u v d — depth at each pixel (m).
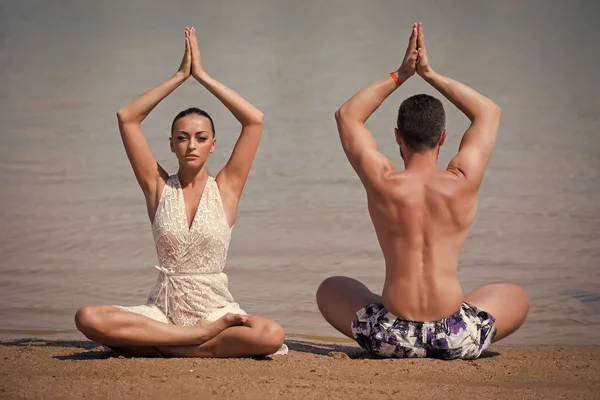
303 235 16.69
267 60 38.34
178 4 63.47
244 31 48.53
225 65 37.06
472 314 10.34
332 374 9.48
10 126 26.83
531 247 15.88
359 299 10.81
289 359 10.21
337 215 17.95
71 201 19.03
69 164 22.34
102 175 21.28
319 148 23.56
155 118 27.39
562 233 16.69
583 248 15.84
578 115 27.58
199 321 10.40
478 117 10.34
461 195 10.01
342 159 22.56
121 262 15.25
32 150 23.80
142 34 48.78
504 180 20.33
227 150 22.91
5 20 55.22
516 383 9.21
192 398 8.37
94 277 14.43
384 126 25.31
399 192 10.02
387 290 10.21
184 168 10.62
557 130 25.47
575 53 40.62
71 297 13.44
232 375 9.27
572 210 18.12
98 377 9.20
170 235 10.48
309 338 11.80
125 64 38.69
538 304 13.09
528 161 22.03
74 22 54.28
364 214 18.06
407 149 10.23
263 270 14.80
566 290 13.71
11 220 17.59
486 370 9.75
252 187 20.03
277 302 13.32
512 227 17.03
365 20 52.09
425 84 31.97
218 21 53.66
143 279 14.40
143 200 19.23
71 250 15.85
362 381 9.19
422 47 10.34
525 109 28.45
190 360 10.05
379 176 10.09
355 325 10.47
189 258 10.52
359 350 11.10
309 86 32.22
